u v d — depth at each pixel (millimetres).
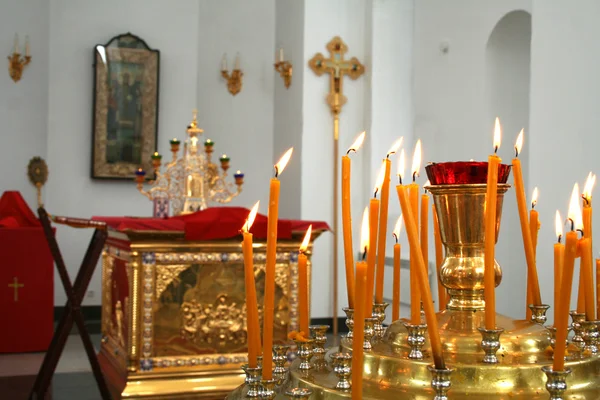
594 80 4203
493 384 1041
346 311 1316
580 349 1222
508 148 6062
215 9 9188
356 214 7797
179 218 4609
